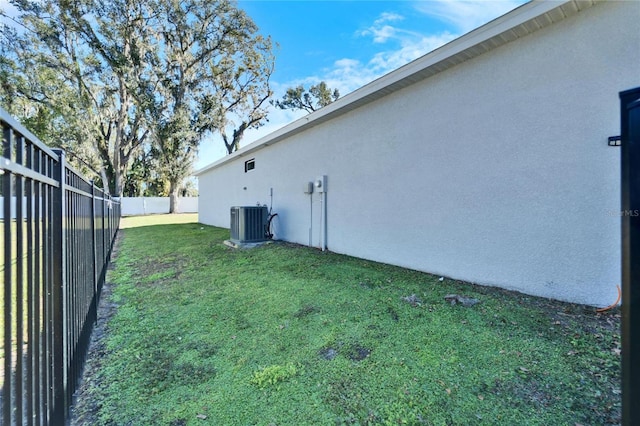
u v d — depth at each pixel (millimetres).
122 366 2391
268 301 3652
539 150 3246
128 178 30047
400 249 4918
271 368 2285
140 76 20516
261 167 9422
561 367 2078
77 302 2283
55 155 1701
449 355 2312
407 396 1910
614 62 2750
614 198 2795
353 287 3984
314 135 6930
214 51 22188
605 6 2785
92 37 19031
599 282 2896
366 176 5543
